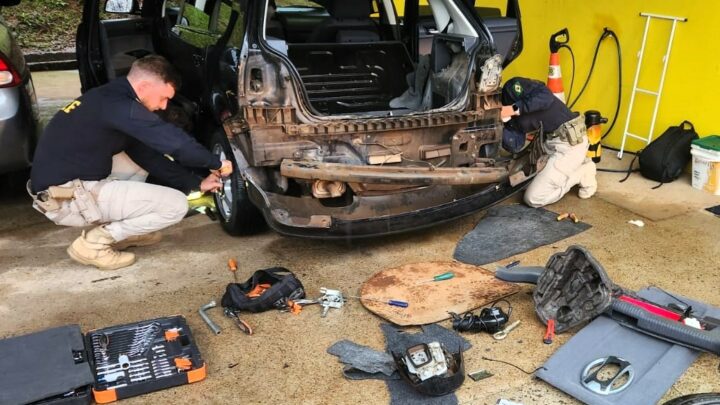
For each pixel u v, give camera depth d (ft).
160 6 16.63
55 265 12.28
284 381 8.89
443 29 13.30
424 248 12.77
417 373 8.43
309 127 11.08
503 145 14.97
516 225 13.61
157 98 11.14
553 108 14.56
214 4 13.32
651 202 14.73
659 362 8.71
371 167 11.09
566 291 9.96
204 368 8.86
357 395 8.58
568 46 18.94
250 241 13.24
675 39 16.15
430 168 11.45
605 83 18.35
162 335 9.55
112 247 12.66
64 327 9.48
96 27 17.06
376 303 10.60
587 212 14.25
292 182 11.98
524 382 8.77
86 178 11.34
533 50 20.58
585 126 14.58
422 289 10.99
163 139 10.80
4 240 13.34
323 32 14.57
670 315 9.36
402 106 13.85
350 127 11.27
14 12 34.99
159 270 12.03
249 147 11.16
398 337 9.73
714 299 10.64
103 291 11.29
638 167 17.01
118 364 8.87
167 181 12.59
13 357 8.72
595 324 9.60
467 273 11.50
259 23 10.90
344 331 10.02
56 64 30.55
